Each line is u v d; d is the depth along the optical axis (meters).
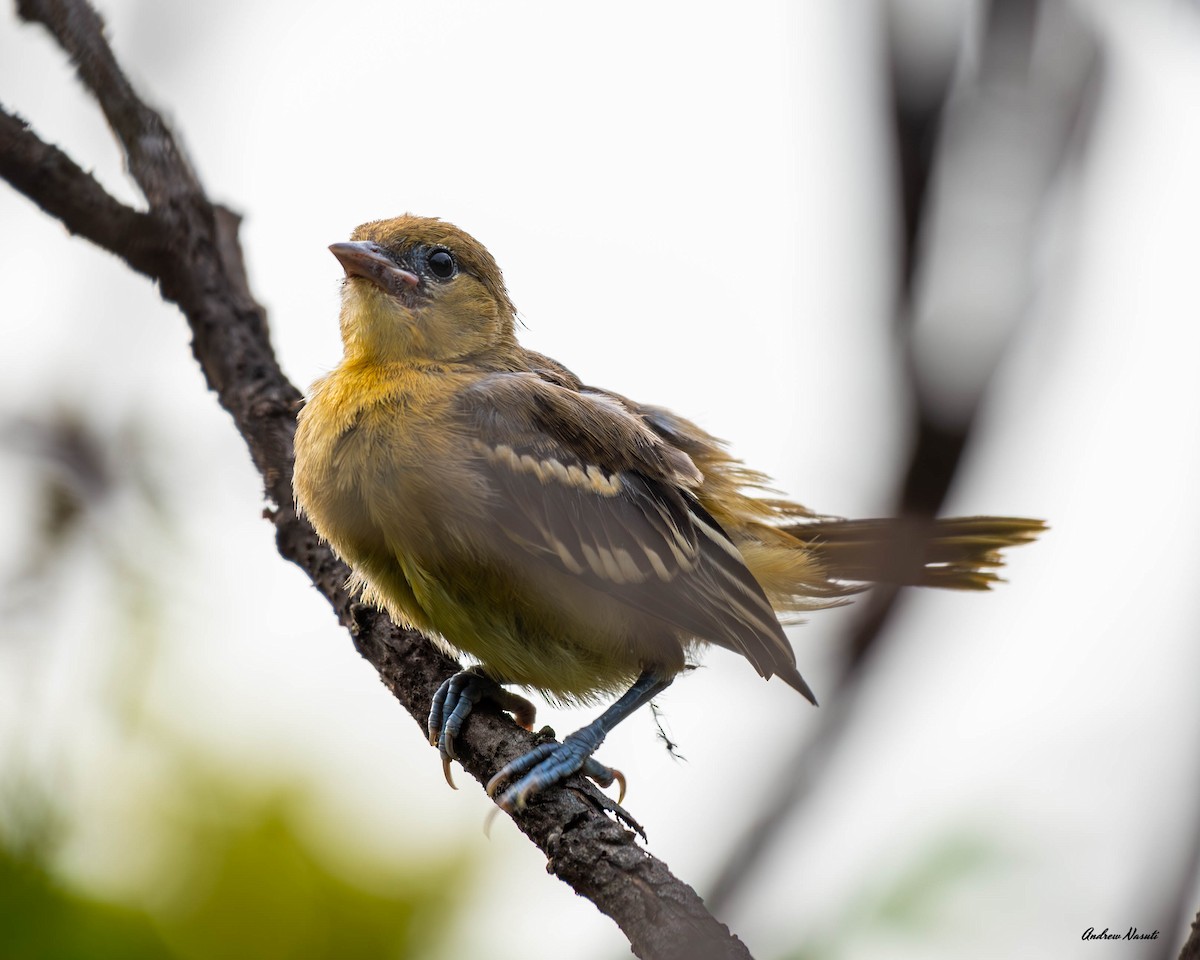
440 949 8.16
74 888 7.64
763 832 4.23
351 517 9.14
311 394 10.02
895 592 3.96
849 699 4.12
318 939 8.02
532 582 9.16
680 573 9.54
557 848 7.28
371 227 10.41
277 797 8.28
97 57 9.80
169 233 9.83
